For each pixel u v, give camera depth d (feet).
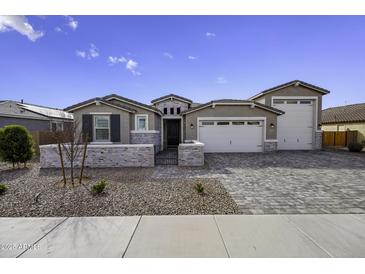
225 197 17.44
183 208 15.14
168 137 60.44
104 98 47.44
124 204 15.72
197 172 27.17
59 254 9.83
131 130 46.14
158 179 23.16
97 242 10.73
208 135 49.98
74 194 17.83
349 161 36.70
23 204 15.67
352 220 13.29
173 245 10.50
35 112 65.00
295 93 54.29
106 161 30.91
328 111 88.48
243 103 49.03
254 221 13.14
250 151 50.03
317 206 15.70
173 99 60.90
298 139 54.90
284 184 21.62
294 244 10.58
